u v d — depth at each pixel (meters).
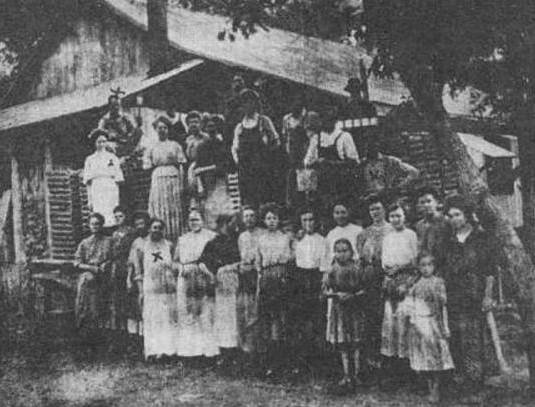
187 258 8.45
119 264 8.80
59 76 9.34
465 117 7.77
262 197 8.21
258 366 8.04
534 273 7.47
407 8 7.68
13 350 8.97
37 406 8.41
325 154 7.99
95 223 9.00
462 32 7.64
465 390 7.36
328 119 8.00
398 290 7.53
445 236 7.55
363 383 7.58
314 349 7.82
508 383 7.36
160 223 8.65
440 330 7.38
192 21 8.64
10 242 9.40
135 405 8.04
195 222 8.49
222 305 8.25
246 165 8.29
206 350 8.30
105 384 8.35
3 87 9.55
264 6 8.28
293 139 8.12
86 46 9.18
